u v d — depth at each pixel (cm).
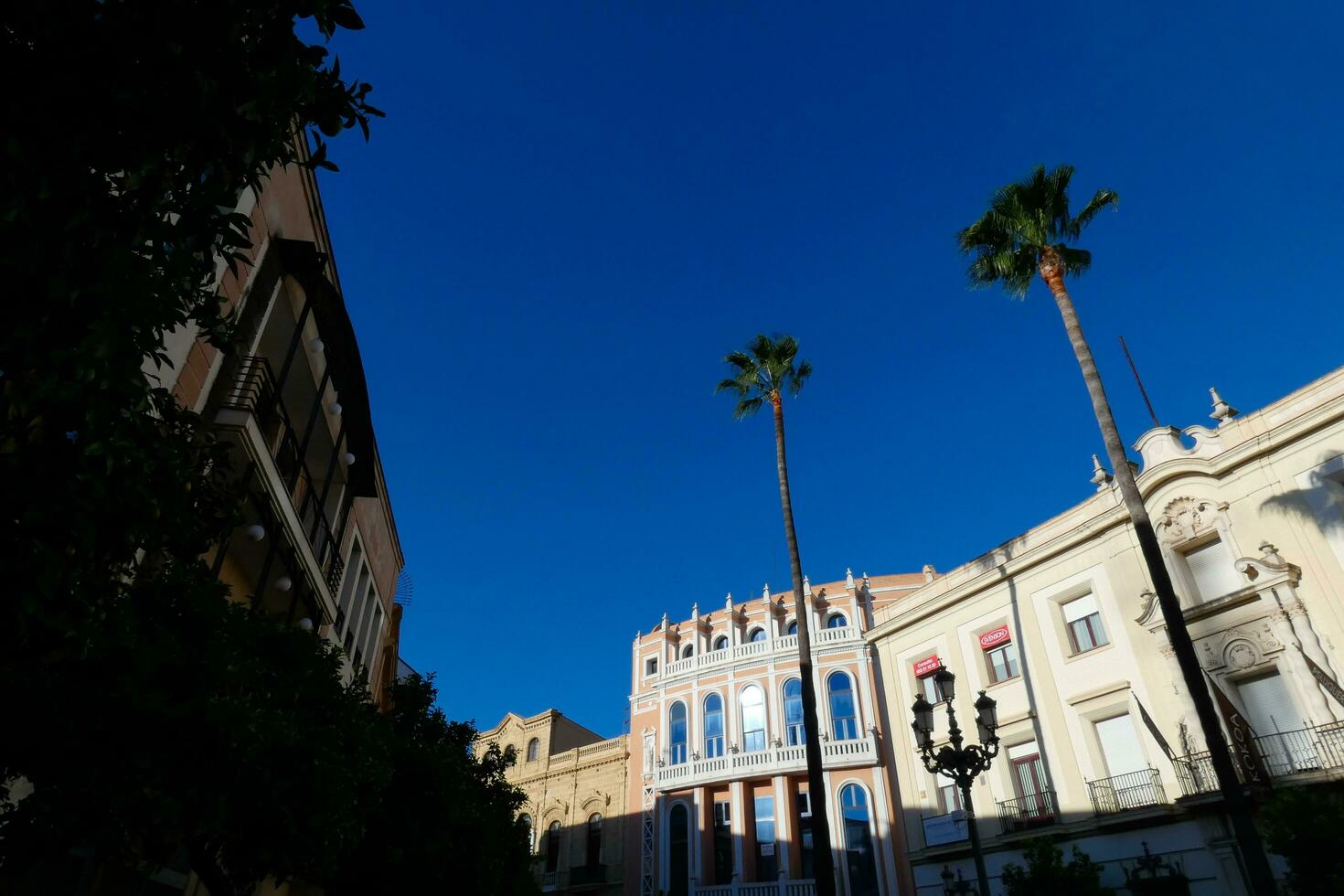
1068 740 2183
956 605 2627
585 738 4872
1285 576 1791
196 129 429
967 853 2339
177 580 636
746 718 3572
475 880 1327
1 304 375
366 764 897
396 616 3005
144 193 418
